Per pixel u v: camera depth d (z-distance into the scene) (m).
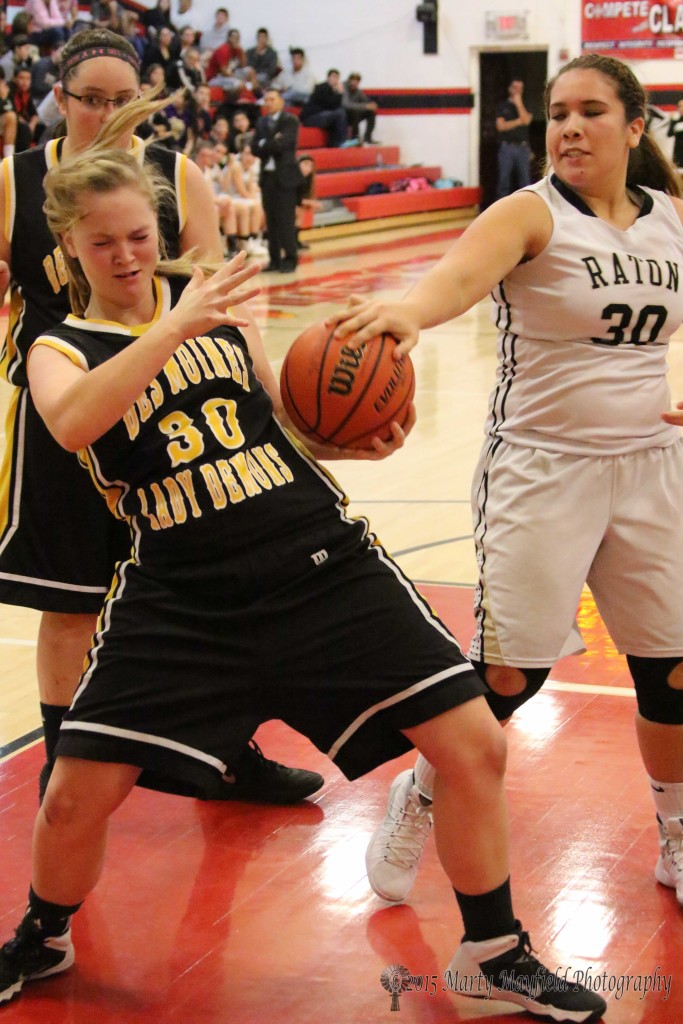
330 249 32.72
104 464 4.27
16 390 5.55
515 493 4.81
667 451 4.87
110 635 4.19
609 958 4.68
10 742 6.81
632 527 4.79
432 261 29.75
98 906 5.14
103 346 4.22
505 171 38.22
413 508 11.19
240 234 29.91
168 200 5.44
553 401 4.77
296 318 21.45
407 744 4.27
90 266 4.16
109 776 4.10
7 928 4.94
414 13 40.41
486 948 4.30
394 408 4.27
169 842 5.69
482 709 4.15
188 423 4.24
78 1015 4.41
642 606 4.85
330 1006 4.44
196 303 3.85
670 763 5.06
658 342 4.86
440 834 4.23
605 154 4.65
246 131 31.88
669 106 36.94
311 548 4.20
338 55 41.72
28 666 8.02
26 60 29.89
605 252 4.66
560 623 4.77
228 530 4.17
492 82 40.72
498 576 4.79
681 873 5.02
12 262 5.48
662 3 36.38
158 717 4.09
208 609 4.17
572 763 6.36
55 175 4.12
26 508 5.45
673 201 4.96
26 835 5.73
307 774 6.10
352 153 39.00
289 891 5.24
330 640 4.14
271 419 4.45
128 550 5.50
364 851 5.57
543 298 4.71
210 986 4.57
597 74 4.61
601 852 5.49
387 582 4.23
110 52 5.29
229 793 6.05
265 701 4.24
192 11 41.53
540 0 38.44
